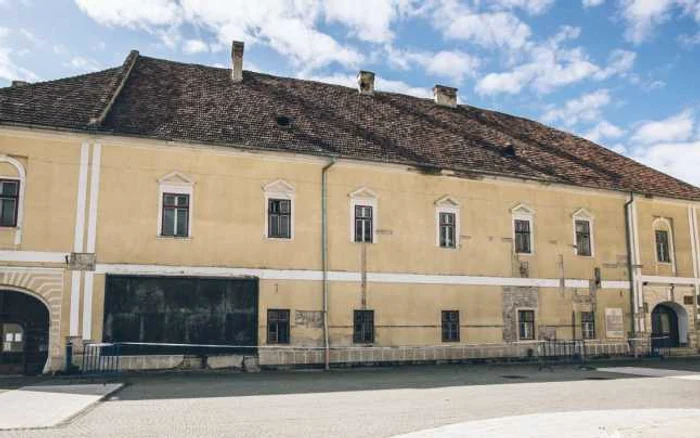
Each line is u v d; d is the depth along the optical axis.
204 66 26.98
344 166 23.75
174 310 20.47
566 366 23.75
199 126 22.20
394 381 18.02
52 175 19.80
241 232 21.78
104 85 22.97
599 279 28.12
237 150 22.06
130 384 16.81
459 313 24.86
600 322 27.83
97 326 19.52
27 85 21.58
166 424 10.81
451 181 25.61
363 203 23.88
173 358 20.20
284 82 27.92
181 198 21.38
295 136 23.58
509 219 26.56
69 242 19.66
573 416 11.84
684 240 30.88
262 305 21.69
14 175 19.47
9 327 19.28
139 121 21.39
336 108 27.11
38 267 19.27
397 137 26.27
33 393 14.62
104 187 20.31
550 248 27.28
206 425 10.74
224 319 21.05
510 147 28.58
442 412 12.38
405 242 24.30
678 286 30.09
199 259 21.06
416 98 31.28
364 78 29.61
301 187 22.94
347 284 23.05
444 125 29.09
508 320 25.78
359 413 12.16
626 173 31.22
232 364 20.89
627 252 29.14
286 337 21.95
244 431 10.24
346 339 22.70
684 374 20.89
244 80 26.73
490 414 12.23
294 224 22.61
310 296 22.41
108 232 20.12
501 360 25.31
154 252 20.55
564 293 27.20
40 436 9.80
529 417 11.68
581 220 28.39
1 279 18.91
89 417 11.52
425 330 24.06
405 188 24.67
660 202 30.59
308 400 13.96
